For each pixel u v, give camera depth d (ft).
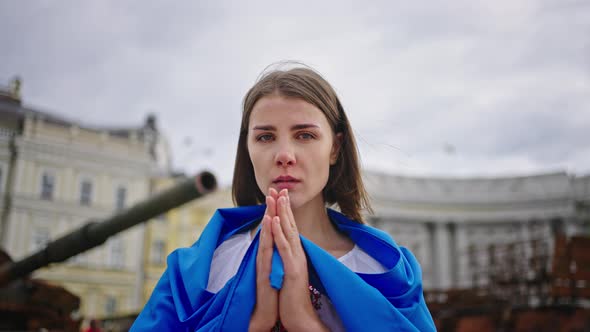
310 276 3.78
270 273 3.59
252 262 3.68
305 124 4.07
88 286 119.75
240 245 4.33
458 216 181.57
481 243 180.96
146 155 136.56
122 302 122.83
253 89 4.45
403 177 183.93
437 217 180.65
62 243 26.71
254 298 3.59
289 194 4.01
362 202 4.97
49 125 125.18
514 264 57.11
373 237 4.27
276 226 3.60
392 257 4.19
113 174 130.82
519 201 181.06
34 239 118.83
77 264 119.65
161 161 157.07
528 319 41.88
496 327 45.55
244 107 4.62
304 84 4.21
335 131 4.76
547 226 176.96
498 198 183.73
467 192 185.16
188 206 134.00
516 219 180.04
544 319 40.86
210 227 4.38
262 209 4.64
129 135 147.54
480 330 46.32
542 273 51.62
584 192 175.83
